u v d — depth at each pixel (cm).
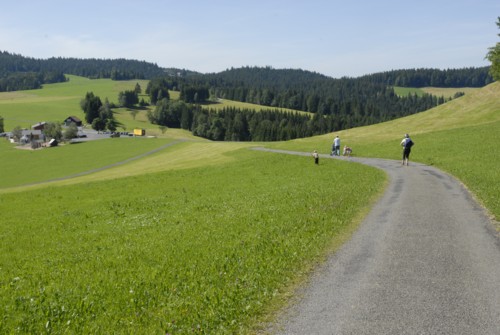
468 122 7419
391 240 1501
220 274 1185
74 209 3044
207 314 942
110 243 1786
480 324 881
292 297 1044
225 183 3941
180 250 1505
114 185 4506
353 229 1678
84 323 929
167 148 11988
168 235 1808
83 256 1588
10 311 1013
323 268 1241
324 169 4356
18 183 8356
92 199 3553
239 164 5559
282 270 1211
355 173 3725
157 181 4594
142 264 1357
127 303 1023
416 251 1366
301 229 1675
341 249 1419
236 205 2508
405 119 9194
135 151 11812
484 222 1703
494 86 8788
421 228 1648
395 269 1209
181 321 915
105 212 2773
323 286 1104
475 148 4550
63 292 1131
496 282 1091
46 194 4131
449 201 2156
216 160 7269
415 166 3984
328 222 1773
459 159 4009
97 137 17562
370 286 1093
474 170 3170
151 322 919
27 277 1339
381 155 5331
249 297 1031
